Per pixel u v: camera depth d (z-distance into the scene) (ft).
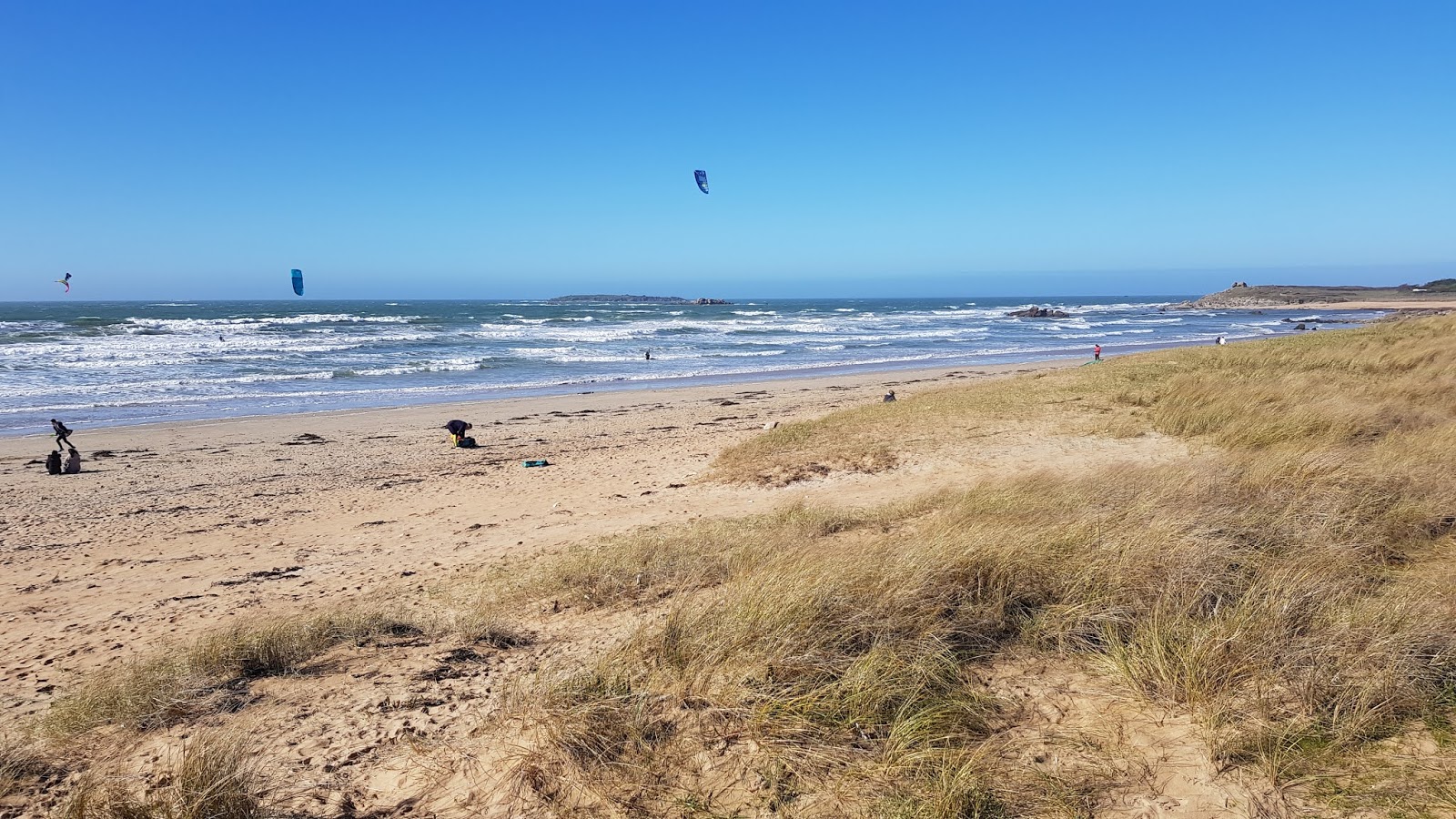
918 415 48.78
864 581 15.28
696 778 10.37
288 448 57.26
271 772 11.18
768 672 12.56
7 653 19.16
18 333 165.27
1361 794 9.20
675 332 222.89
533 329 224.33
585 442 56.59
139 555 30.09
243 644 15.72
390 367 122.01
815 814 9.54
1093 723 11.18
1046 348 172.45
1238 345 77.10
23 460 53.42
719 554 21.54
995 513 21.75
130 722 13.03
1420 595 13.56
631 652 13.82
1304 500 19.94
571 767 10.72
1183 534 17.16
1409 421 31.96
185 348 145.18
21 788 11.21
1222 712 10.93
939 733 10.93
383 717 12.85
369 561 27.53
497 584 21.39
